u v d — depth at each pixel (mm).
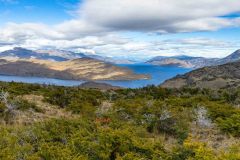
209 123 17062
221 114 19734
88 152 10344
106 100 31531
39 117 18406
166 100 28062
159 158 10188
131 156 9898
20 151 9906
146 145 10844
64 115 20156
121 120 17750
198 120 17594
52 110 21688
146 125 15891
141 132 14383
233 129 15477
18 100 20672
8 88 31281
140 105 22562
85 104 23375
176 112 19609
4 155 9289
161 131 15797
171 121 16203
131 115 18688
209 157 9930
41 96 29234
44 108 21641
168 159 10211
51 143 11016
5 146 10336
